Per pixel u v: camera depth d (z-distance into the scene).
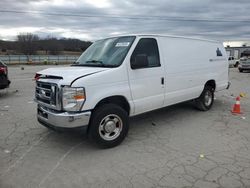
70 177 3.74
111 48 5.34
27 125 6.18
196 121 6.49
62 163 4.19
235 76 19.88
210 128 5.92
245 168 3.94
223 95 10.48
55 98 4.39
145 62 4.87
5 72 9.77
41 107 4.86
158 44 5.63
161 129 5.88
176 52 6.07
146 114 7.14
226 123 6.31
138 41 5.19
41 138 5.31
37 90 4.99
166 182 3.57
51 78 4.64
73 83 4.23
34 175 3.80
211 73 7.41
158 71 5.52
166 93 5.80
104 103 4.80
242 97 9.99
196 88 6.84
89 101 4.36
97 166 4.07
